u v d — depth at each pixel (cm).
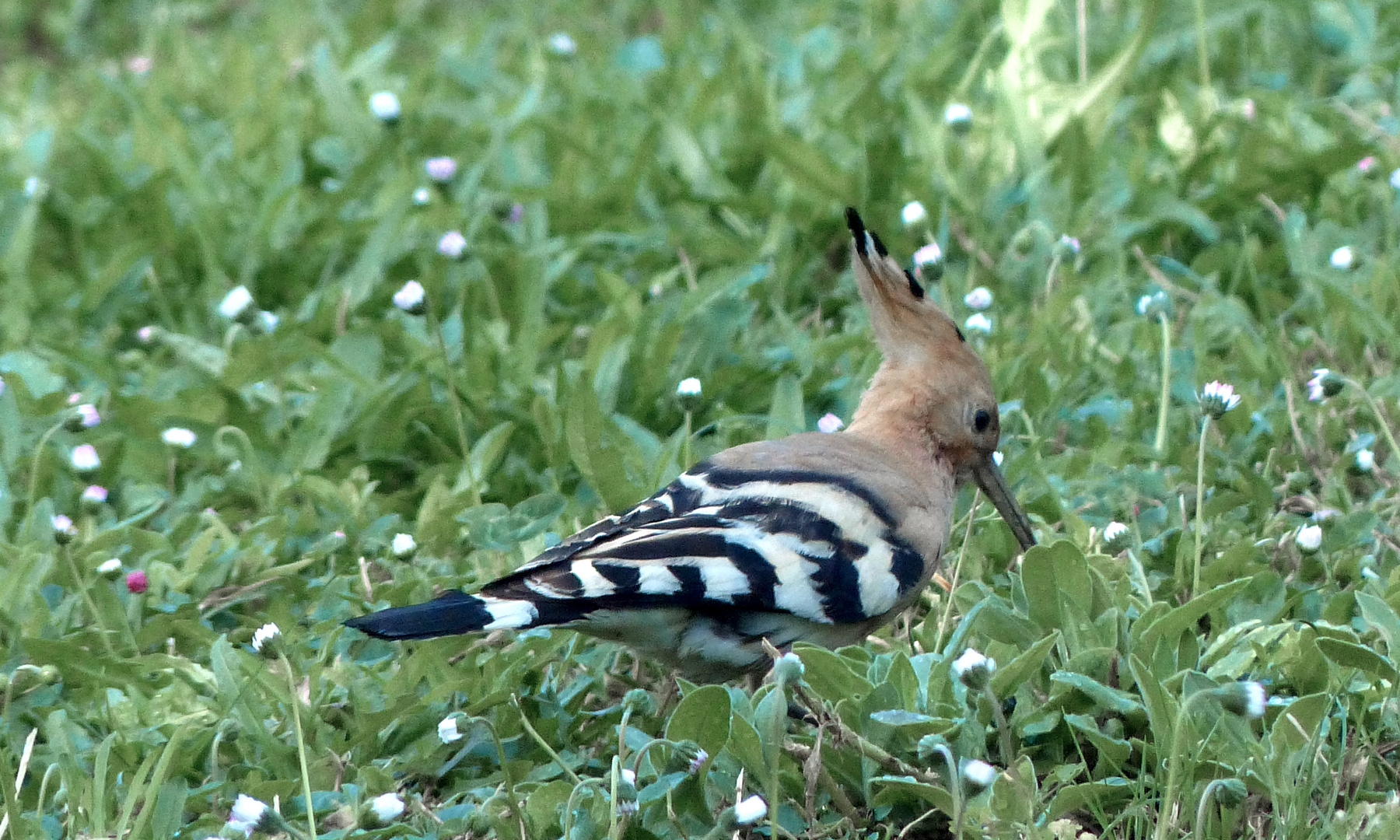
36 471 996
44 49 2072
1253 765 708
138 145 1537
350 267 1352
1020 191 1299
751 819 664
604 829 700
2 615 898
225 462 1105
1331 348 1127
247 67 1702
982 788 649
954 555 950
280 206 1340
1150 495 980
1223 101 1459
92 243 1392
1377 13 1587
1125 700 730
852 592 796
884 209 1310
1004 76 1362
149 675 871
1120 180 1291
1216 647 788
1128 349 1141
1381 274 1150
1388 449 1034
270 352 1120
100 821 716
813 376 1113
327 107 1545
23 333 1262
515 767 780
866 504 816
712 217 1392
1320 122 1393
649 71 1666
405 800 781
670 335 1130
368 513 1044
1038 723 752
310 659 888
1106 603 791
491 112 1580
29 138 1498
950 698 746
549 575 745
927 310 905
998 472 922
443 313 1263
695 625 783
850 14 1867
